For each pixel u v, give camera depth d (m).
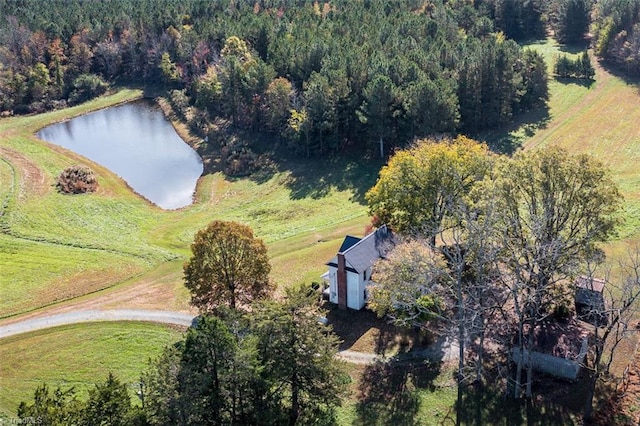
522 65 105.50
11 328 54.75
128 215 83.75
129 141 112.88
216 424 35.31
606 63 125.62
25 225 79.06
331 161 95.12
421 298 46.31
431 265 41.22
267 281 51.09
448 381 42.78
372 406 41.25
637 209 66.12
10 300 60.94
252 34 124.31
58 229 78.44
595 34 134.62
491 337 45.81
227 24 131.12
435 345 46.81
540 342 42.94
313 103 93.62
